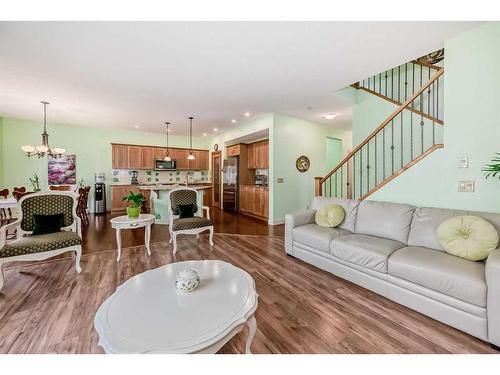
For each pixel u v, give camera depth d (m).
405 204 2.59
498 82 2.12
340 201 3.21
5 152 5.55
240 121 5.82
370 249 2.22
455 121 2.37
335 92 3.86
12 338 1.60
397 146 3.88
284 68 2.96
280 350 1.50
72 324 1.76
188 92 3.77
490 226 1.82
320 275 2.64
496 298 1.44
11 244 2.37
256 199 6.32
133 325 1.19
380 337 1.62
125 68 2.91
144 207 6.26
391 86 4.12
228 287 1.59
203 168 8.45
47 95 3.88
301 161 5.76
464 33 2.28
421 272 1.80
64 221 2.92
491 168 2.04
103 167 6.79
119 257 3.07
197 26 2.11
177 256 3.25
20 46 2.41
